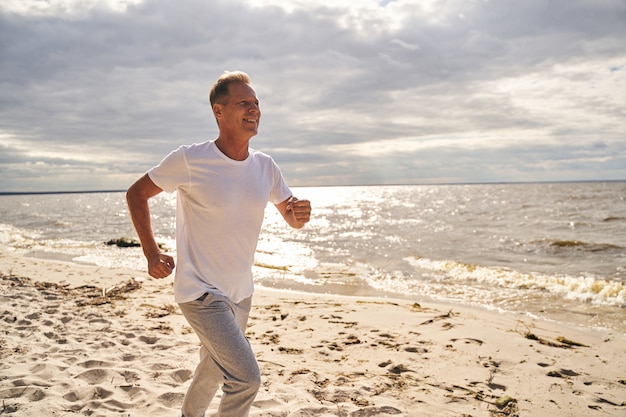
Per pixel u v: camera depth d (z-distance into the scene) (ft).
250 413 10.05
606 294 25.27
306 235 67.87
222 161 7.20
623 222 77.51
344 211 145.07
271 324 18.60
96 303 21.27
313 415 10.09
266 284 29.86
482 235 62.03
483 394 11.69
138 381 11.77
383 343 15.81
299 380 12.30
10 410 9.83
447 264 37.24
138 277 28.96
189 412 8.23
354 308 21.22
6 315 18.35
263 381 12.16
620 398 11.64
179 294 7.13
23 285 25.07
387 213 129.70
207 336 6.90
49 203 275.18
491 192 306.76
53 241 57.82
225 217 7.18
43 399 10.46
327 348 15.35
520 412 10.74
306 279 31.55
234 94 7.22
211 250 7.22
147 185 7.23
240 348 6.81
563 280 29.14
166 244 50.06
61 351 14.20
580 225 74.28
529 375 13.00
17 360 13.21
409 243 54.70
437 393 11.68
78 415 9.82
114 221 101.45
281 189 8.29
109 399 10.64
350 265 38.04
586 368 13.62
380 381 12.39
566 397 11.61
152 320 18.38
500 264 38.29
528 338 16.49
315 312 20.44
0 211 161.48
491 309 22.41
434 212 124.77
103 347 14.73
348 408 10.50
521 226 74.90
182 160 7.07
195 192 7.16
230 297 7.48
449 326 17.80
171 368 12.84
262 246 52.49
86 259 40.78
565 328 18.63
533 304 23.44
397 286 28.94
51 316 18.61
